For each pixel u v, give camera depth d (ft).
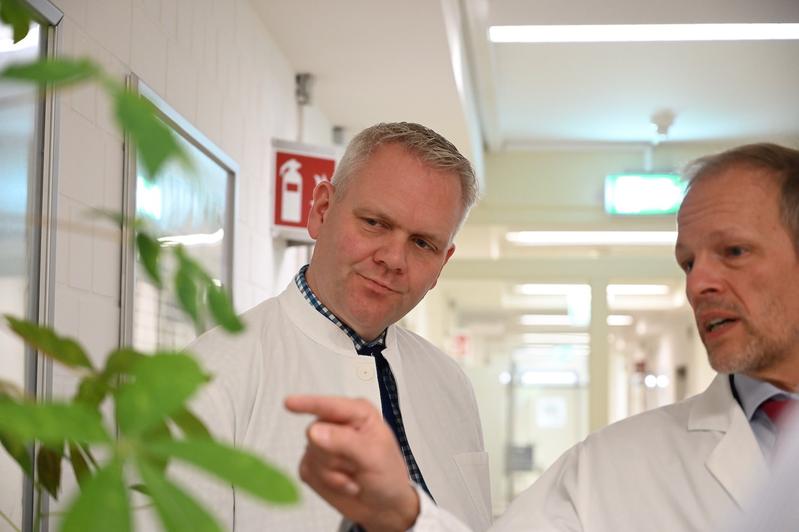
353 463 2.40
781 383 4.05
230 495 4.57
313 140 13.57
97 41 6.19
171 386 1.26
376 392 5.20
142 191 6.87
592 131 19.57
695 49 14.73
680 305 34.83
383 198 4.97
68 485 5.67
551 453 27.25
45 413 1.19
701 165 4.08
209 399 4.65
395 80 12.75
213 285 1.55
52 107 5.38
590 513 4.29
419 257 5.16
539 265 21.59
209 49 8.75
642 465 4.35
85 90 5.99
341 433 2.31
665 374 41.73
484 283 29.68
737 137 19.69
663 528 4.16
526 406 27.63
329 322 5.24
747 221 3.81
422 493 2.71
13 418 1.17
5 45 4.98
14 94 4.99
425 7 10.29
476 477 5.86
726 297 3.87
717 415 4.27
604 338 21.31
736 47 14.60
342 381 5.14
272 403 4.94
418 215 4.99
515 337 44.91
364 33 11.10
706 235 3.91
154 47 7.29
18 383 5.14
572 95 17.24
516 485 26.94
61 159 5.63
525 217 21.01
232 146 9.51
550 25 13.79
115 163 6.52
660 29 13.89
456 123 14.84
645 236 22.86
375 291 5.08
